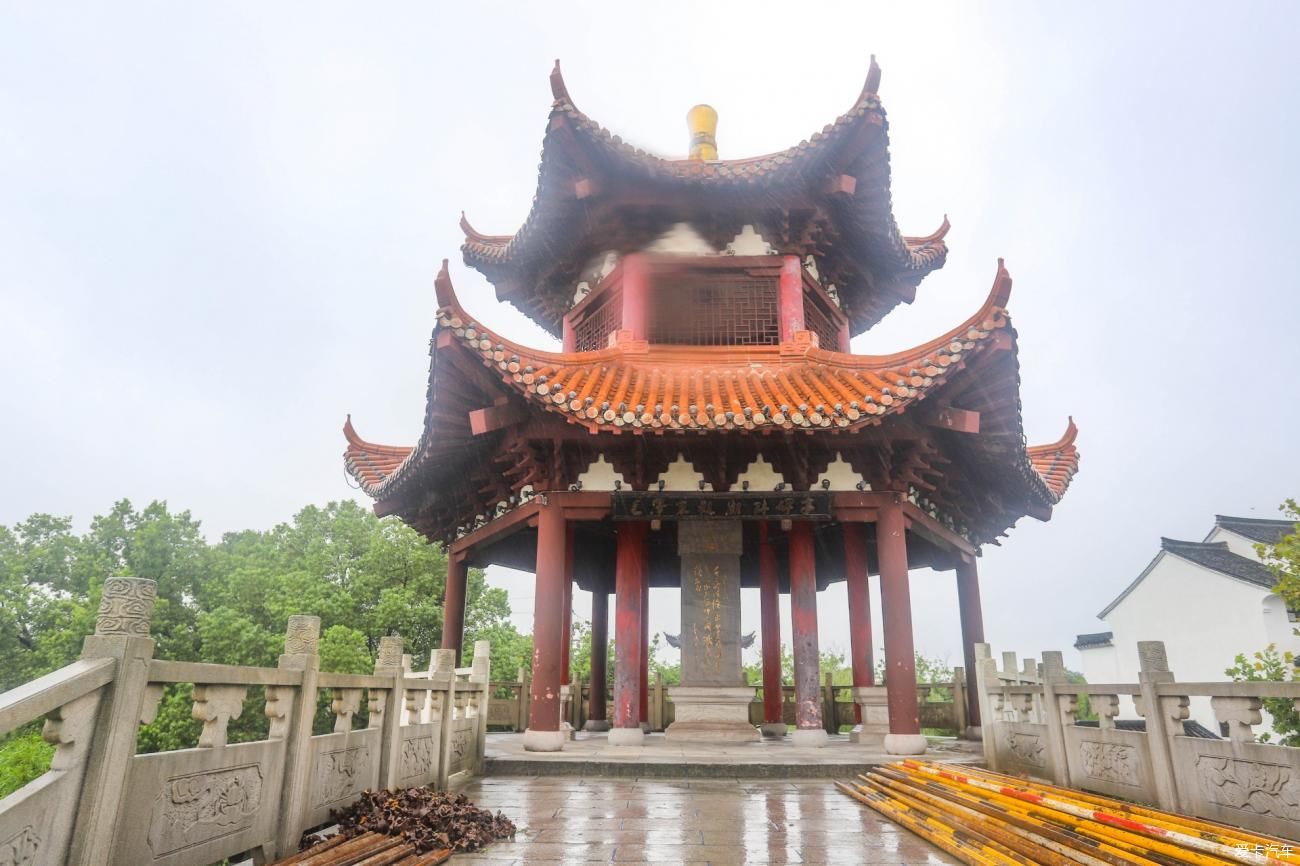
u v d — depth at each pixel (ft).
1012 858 26.55
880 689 65.36
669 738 60.03
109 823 18.92
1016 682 61.05
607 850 29.73
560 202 68.44
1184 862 23.95
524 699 83.15
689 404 53.98
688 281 69.92
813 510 56.49
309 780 29.30
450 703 44.88
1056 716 42.50
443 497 69.62
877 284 80.02
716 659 61.62
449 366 53.26
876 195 67.00
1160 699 34.06
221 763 23.98
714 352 64.59
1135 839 26.91
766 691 77.00
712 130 80.23
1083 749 39.93
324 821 30.66
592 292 74.02
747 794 42.88
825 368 61.16
